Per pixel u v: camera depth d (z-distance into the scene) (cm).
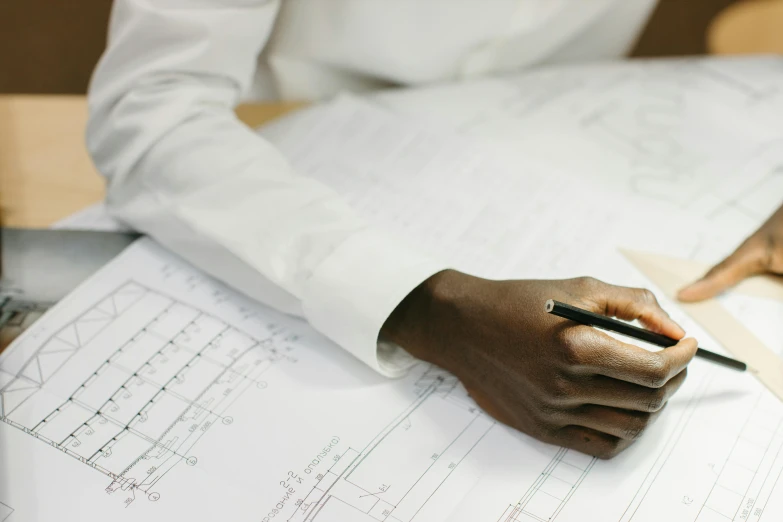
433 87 90
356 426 53
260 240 61
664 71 92
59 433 53
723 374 57
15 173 79
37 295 63
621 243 69
